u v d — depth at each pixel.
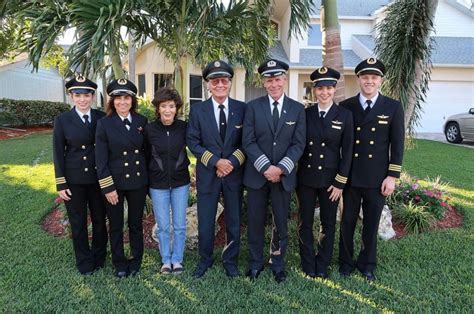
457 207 4.78
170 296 2.71
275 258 3.05
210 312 2.52
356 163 2.92
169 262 3.12
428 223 4.05
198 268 3.09
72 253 3.41
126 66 11.85
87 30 3.14
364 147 2.88
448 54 14.19
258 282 2.92
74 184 2.93
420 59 4.77
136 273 3.05
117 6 3.13
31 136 12.10
